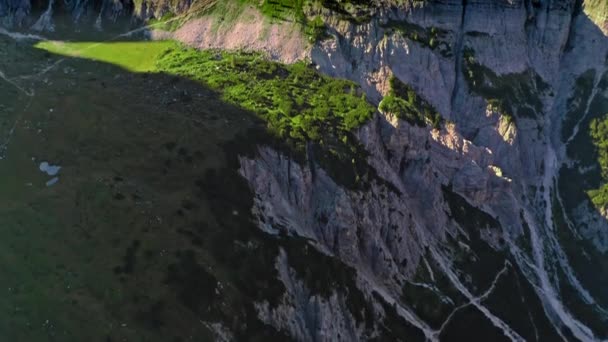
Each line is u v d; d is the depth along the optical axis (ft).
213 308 237.86
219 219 270.87
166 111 320.50
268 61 386.11
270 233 283.59
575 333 370.73
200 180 283.38
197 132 306.35
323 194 319.88
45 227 250.16
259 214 287.28
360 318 286.05
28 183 269.85
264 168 305.53
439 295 333.21
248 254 264.31
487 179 394.11
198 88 346.74
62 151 287.69
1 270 232.12
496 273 367.04
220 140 304.30
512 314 351.25
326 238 314.55
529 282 380.17
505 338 334.85
